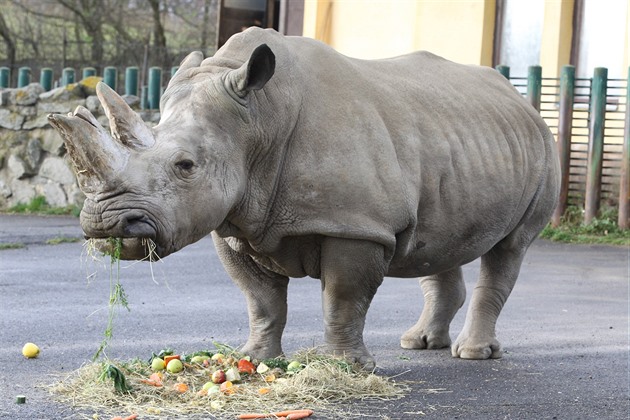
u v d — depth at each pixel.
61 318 11.69
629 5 21.39
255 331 9.09
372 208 8.33
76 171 7.35
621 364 9.99
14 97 22.80
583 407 8.35
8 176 22.83
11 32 42.62
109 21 42.69
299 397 8.03
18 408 7.85
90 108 22.55
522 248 10.28
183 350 10.14
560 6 22.45
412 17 24.48
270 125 8.05
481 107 9.66
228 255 8.98
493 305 10.21
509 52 23.72
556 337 11.25
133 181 7.31
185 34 43.84
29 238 18.36
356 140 8.37
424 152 8.85
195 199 7.56
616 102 20.75
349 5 25.77
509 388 8.88
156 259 7.45
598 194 20.64
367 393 8.37
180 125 7.69
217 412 7.72
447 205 9.04
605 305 13.49
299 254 8.55
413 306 13.01
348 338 8.70
